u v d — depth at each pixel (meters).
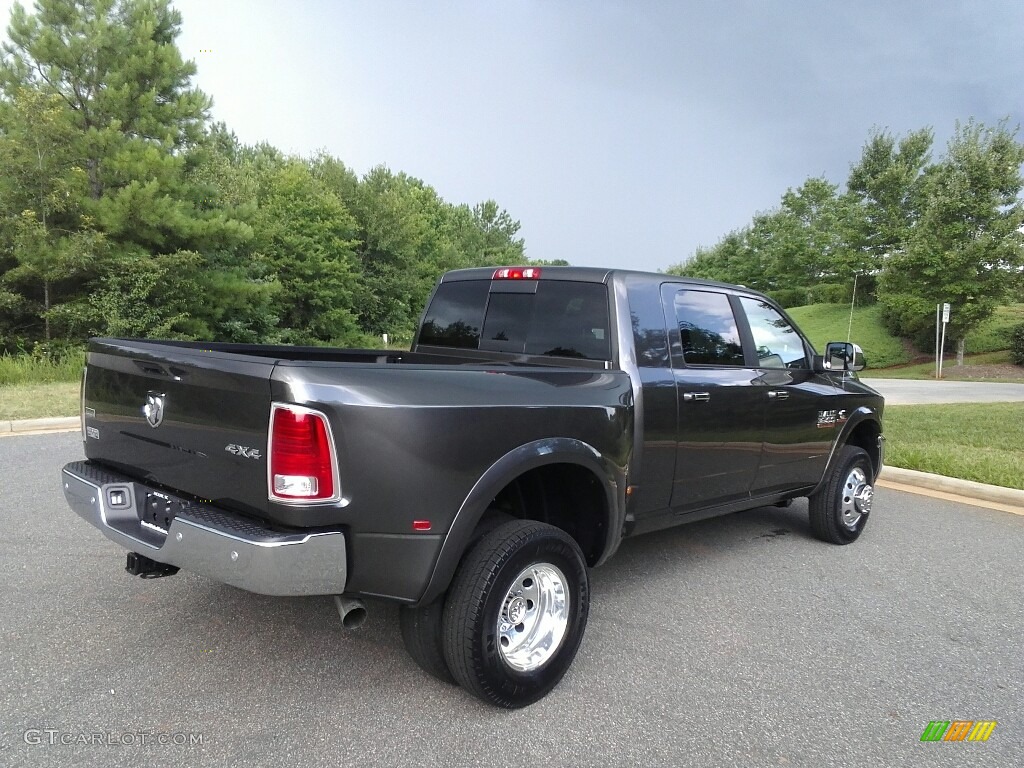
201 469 2.86
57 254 17.16
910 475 7.98
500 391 3.00
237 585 2.56
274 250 29.09
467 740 2.77
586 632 3.84
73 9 19.28
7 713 2.83
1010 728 3.04
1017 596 4.61
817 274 48.50
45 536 4.92
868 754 2.81
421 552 2.72
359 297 34.75
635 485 3.77
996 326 35.31
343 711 2.93
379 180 37.00
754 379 4.53
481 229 71.81
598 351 3.80
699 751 2.77
